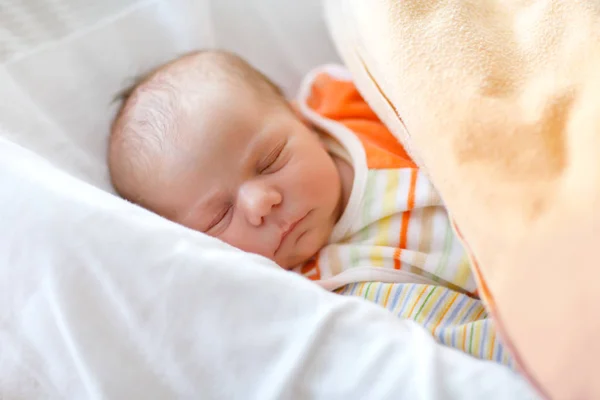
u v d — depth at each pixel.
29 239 0.49
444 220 0.76
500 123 0.51
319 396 0.46
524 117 0.51
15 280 0.49
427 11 0.65
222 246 0.55
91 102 0.92
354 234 0.82
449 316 0.67
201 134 0.80
